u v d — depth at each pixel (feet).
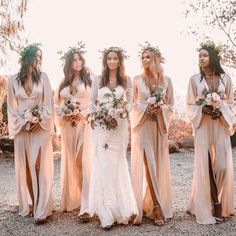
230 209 18.60
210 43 18.84
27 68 19.01
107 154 17.79
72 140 19.75
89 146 19.40
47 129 18.95
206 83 18.52
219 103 17.85
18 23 42.42
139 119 18.19
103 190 17.62
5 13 42.42
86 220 18.17
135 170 18.20
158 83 18.42
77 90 19.83
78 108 19.54
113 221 17.51
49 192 18.70
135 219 17.74
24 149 19.35
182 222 18.10
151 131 18.38
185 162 36.70
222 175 18.25
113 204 17.60
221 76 18.71
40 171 18.76
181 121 51.70
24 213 19.52
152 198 18.16
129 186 18.02
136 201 17.88
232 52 47.24
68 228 17.54
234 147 46.50
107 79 18.44
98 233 16.87
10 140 44.16
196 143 18.47
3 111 46.70
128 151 43.42
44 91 19.16
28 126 18.74
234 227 17.26
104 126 17.75
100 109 17.67
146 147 18.21
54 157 41.86
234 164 34.94
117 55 18.24
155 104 17.92
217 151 18.30
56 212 19.86
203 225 17.62
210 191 18.30
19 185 19.62
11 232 17.21
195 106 18.56
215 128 18.35
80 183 19.98
